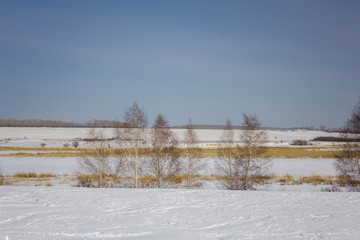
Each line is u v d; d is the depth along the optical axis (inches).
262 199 477.4
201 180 1059.3
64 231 298.4
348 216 371.2
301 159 1706.4
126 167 938.1
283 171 1293.1
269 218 359.9
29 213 369.4
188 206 420.2
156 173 924.6
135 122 931.3
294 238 287.6
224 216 366.6
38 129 4911.4
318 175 1139.9
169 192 538.9
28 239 272.8
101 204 425.7
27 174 1149.7
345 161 944.3
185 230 309.6
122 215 365.4
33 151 2084.2
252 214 378.3
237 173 913.5
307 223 339.3
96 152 965.8
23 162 1541.6
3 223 324.5
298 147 2443.4
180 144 997.8
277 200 469.7
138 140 927.7
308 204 440.8
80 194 503.2
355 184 912.9
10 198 460.1
